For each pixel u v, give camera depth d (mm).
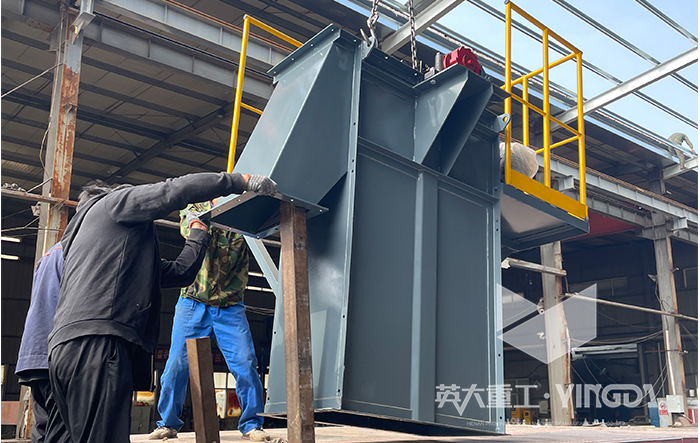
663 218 21000
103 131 18469
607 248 30234
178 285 2502
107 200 2258
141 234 2254
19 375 2543
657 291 27609
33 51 14156
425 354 2842
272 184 2375
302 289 2371
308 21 14875
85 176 21953
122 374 2055
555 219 4312
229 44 11547
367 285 2721
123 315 2102
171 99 16672
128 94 16391
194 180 2213
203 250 2562
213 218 2754
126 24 10773
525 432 5039
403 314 2844
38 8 10531
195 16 11133
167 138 18891
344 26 14391
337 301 2609
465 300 3217
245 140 19609
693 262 27859
